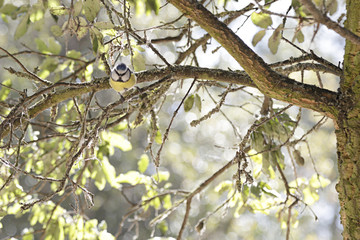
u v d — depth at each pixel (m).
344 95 5.19
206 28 4.98
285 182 7.95
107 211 21.44
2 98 8.25
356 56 5.14
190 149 20.89
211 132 20.66
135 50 6.58
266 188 7.95
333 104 5.18
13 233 19.81
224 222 19.00
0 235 19.69
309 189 8.68
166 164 21.17
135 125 6.27
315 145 19.06
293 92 5.14
